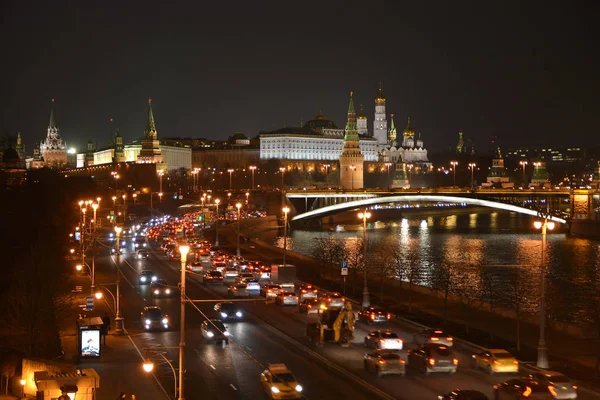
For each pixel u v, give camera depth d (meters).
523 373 79.00
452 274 181.75
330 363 83.50
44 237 184.38
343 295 138.25
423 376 77.88
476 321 116.00
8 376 86.19
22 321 98.44
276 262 188.88
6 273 140.50
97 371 81.75
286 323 107.25
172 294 133.25
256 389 74.50
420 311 123.50
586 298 156.38
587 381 77.81
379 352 79.94
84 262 161.12
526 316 120.12
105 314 111.56
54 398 68.38
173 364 84.25
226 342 94.38
